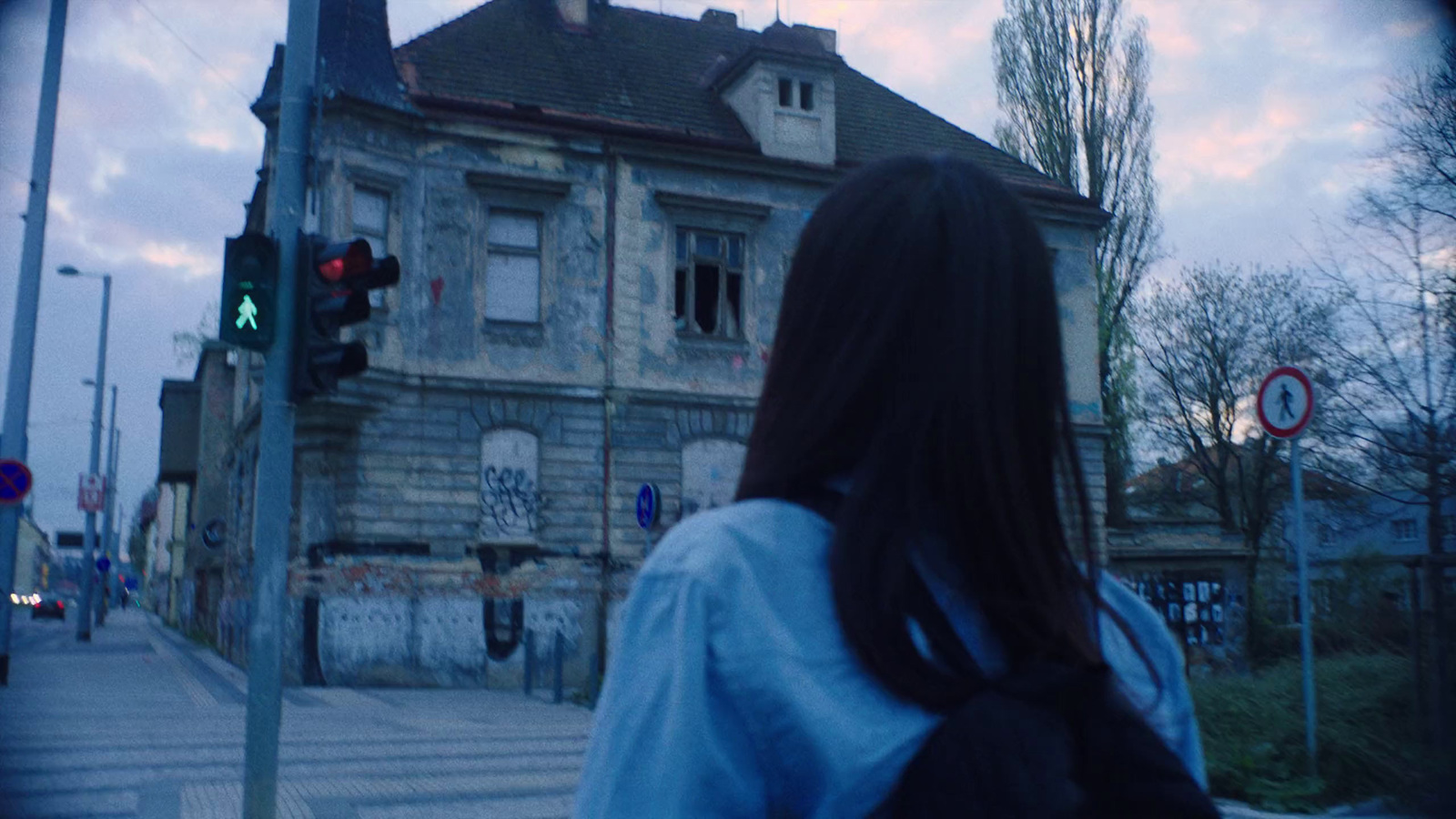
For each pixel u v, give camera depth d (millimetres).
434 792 8391
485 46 21062
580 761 9969
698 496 20047
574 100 20859
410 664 17938
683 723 786
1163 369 31078
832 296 960
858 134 23703
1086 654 889
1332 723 7766
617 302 19859
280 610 6766
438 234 18812
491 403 18906
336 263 6949
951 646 842
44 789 8070
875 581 830
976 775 775
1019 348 931
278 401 6902
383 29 18750
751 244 20938
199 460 38156
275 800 6609
